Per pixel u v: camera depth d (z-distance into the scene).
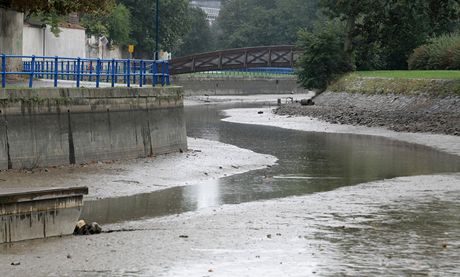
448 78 99.62
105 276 25.03
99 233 31.45
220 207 37.66
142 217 35.12
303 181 47.03
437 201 39.06
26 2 66.50
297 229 32.06
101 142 51.81
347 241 29.84
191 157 56.88
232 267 26.12
